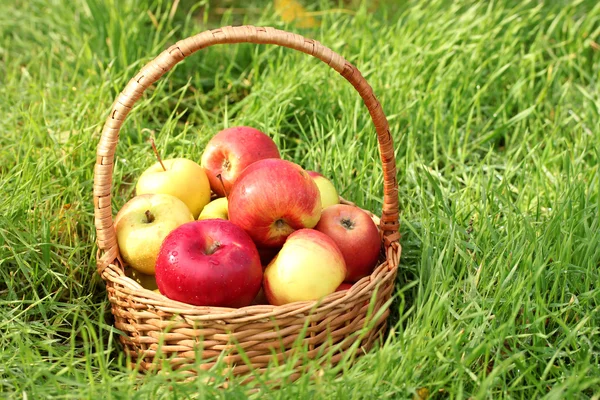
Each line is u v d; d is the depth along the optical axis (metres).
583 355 1.15
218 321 1.13
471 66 1.57
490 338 1.13
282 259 1.16
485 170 1.46
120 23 1.60
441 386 1.12
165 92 1.61
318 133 1.45
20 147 1.37
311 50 1.15
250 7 1.91
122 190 1.37
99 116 1.46
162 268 1.14
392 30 1.67
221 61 1.66
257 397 1.09
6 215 1.26
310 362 1.10
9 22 1.71
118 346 1.22
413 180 1.39
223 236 1.15
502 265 1.22
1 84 1.59
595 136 1.45
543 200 1.35
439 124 1.48
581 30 1.66
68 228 1.29
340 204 1.24
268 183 1.17
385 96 1.51
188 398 1.09
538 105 1.54
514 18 1.68
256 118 1.47
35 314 1.23
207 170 1.29
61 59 1.63
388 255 1.21
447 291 1.20
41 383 1.13
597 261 1.24
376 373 1.10
